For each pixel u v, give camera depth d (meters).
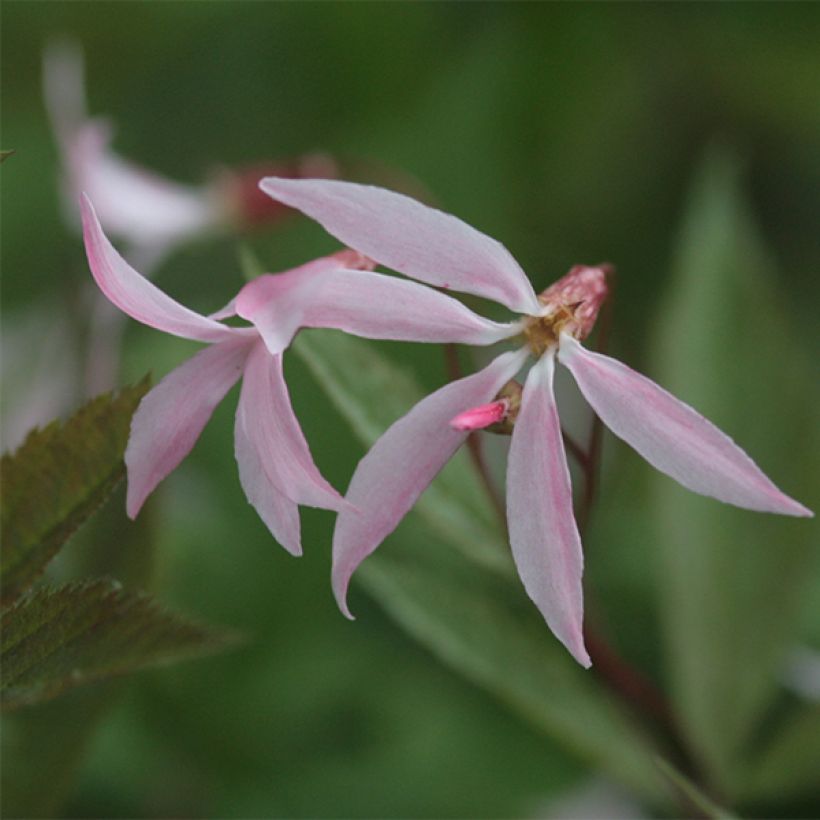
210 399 0.17
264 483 0.17
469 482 0.20
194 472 0.23
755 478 0.17
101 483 0.17
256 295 0.17
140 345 0.25
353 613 0.23
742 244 0.21
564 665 0.20
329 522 0.23
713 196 0.21
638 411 0.18
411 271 0.18
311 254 0.27
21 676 0.17
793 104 0.27
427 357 0.24
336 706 0.23
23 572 0.17
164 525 0.19
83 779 0.22
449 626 0.20
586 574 0.20
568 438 0.19
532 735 0.22
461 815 0.22
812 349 0.26
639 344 0.26
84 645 0.17
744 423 0.21
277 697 0.23
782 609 0.21
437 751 0.22
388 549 0.23
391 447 0.18
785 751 0.20
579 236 0.27
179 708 0.22
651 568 0.23
